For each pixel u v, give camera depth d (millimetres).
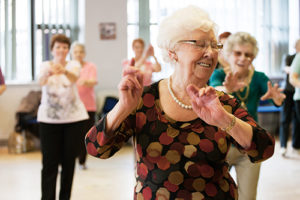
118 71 8430
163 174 1688
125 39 8438
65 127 3789
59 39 3971
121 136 1730
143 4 8641
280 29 9414
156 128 1724
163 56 1817
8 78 8141
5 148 7816
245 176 2746
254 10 9234
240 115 1771
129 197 4625
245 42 2975
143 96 1781
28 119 7461
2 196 4719
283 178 5383
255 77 3033
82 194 4738
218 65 4000
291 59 6793
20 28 8164
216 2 9055
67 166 3785
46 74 3756
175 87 1762
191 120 1722
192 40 1697
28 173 5812
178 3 8797
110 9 8375
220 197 1697
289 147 7461
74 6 8406
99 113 7930
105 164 6328
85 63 5977
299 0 9531
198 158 1684
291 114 6734
